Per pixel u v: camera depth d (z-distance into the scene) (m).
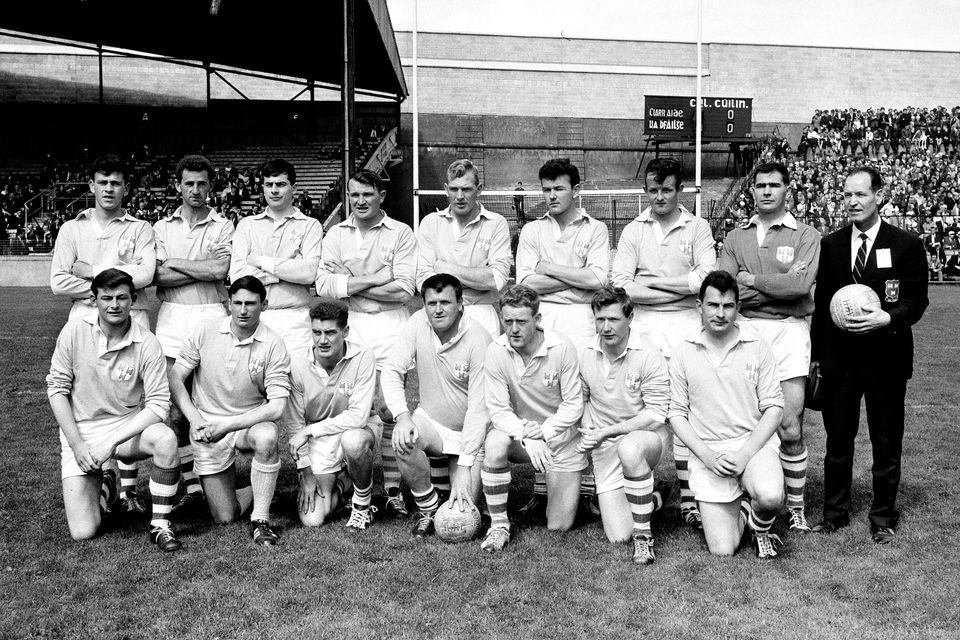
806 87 36.41
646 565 3.96
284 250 5.14
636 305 5.06
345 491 4.98
